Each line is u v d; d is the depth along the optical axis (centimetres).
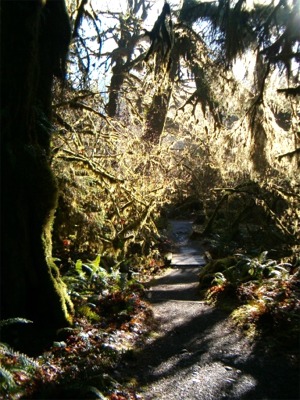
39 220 651
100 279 911
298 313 726
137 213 1140
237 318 771
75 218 945
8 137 611
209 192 1889
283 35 1112
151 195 1181
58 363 563
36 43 608
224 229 1576
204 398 503
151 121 1527
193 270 1330
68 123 962
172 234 1894
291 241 1167
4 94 598
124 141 1116
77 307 744
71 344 621
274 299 807
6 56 591
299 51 1132
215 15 1462
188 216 2394
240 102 1439
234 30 1312
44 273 660
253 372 569
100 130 1043
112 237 1095
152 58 1430
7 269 629
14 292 632
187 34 1498
